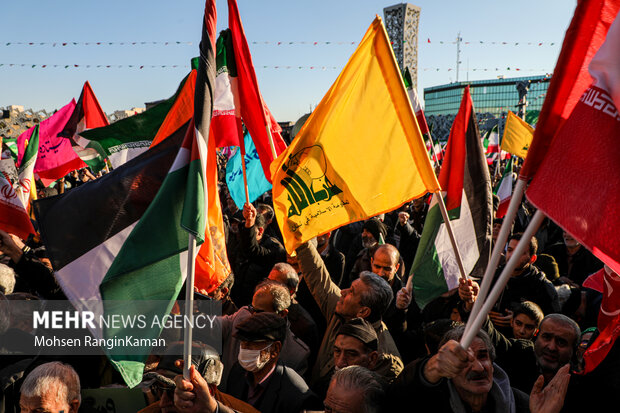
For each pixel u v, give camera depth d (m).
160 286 2.31
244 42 3.89
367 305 3.15
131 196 2.53
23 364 2.74
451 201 3.79
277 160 3.43
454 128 3.80
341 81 3.28
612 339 2.07
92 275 2.45
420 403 2.07
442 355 1.87
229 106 4.84
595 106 1.79
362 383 2.14
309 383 3.42
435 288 3.72
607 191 1.74
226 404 2.58
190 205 2.29
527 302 3.59
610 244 1.73
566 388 2.13
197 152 2.35
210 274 3.51
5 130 27.86
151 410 2.43
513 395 2.34
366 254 5.23
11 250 3.08
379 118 3.24
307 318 3.72
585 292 4.30
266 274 5.15
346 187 3.30
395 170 3.21
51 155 8.71
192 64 4.66
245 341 2.64
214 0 2.42
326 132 3.33
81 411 2.60
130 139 5.90
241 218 5.79
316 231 3.37
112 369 2.94
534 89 51.34
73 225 2.51
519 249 1.78
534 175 1.84
